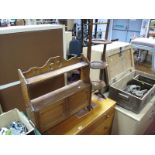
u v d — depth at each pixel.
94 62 1.51
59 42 1.56
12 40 1.24
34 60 1.44
